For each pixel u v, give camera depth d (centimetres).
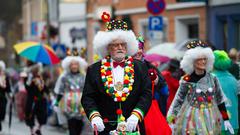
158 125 1182
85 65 1848
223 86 1436
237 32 2944
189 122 1262
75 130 1825
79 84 1822
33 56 2266
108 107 991
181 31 3288
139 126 1000
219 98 1278
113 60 1005
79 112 1805
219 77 1441
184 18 3241
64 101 1820
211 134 1255
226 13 2933
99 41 1004
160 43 2300
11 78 4000
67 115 1819
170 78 1536
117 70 999
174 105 1285
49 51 2303
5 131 2359
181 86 1278
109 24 1005
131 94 988
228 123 1275
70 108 1808
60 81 1839
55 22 4697
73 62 1827
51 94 2525
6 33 7550
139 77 995
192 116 1262
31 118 2158
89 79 1000
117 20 1006
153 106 1197
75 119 1817
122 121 977
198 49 1259
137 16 3634
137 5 3619
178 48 2152
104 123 988
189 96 1272
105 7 3841
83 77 1838
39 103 2148
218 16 2994
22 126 2570
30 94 2152
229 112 1438
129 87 988
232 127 1345
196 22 3206
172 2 3316
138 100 993
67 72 1852
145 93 989
